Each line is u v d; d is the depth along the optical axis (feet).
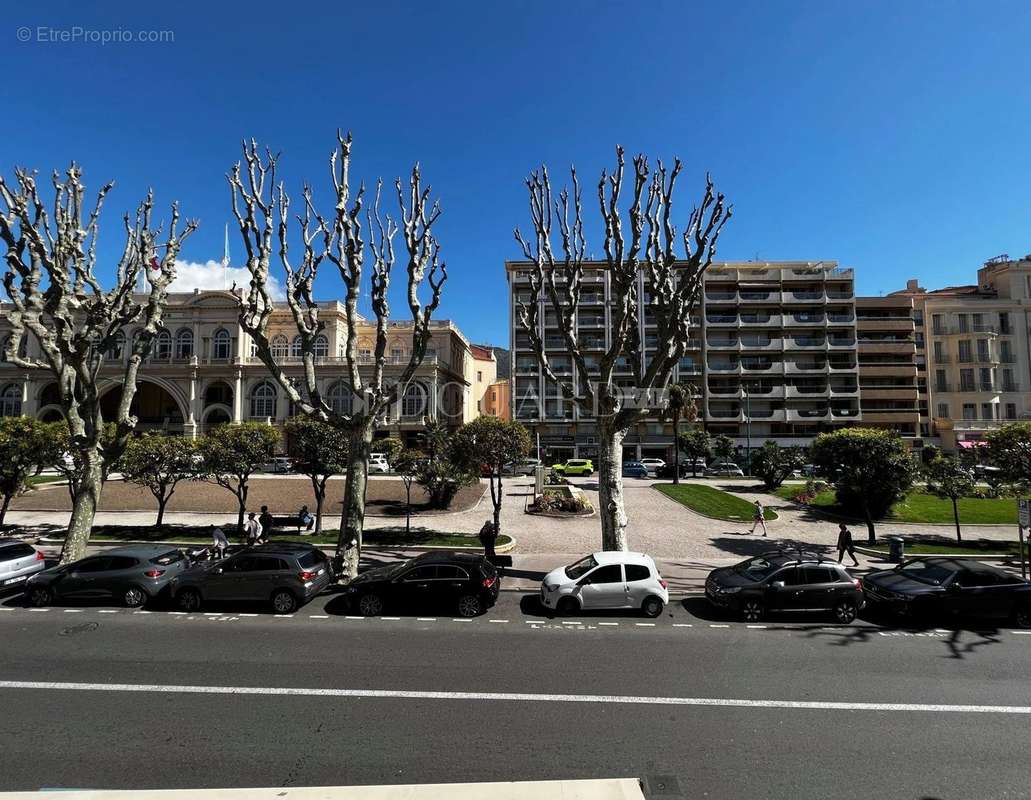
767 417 182.29
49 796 13.53
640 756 20.53
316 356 174.40
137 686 26.71
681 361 189.47
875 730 22.75
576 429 182.09
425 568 40.27
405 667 29.35
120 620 37.91
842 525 56.80
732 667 29.78
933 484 65.92
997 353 182.19
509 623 37.86
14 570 44.68
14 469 63.82
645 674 28.68
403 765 19.77
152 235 59.67
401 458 74.38
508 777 18.99
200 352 176.14
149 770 19.33
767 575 39.75
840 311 191.11
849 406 184.44
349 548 47.60
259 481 107.86
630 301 54.39
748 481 127.85
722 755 20.66
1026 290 185.26
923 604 37.91
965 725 23.29
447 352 185.47
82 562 42.32
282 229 52.60
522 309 55.31
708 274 190.70
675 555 60.49
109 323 57.77
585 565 41.78
